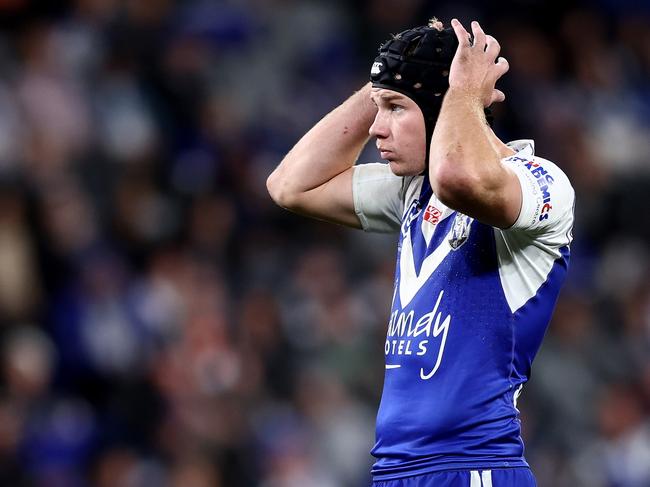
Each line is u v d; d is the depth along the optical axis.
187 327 34.22
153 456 31.52
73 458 30.89
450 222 13.38
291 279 37.91
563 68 52.81
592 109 51.66
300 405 34.47
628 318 42.72
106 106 39.62
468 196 12.26
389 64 13.18
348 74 47.56
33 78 38.25
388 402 13.45
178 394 32.75
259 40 46.16
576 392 38.16
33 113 37.41
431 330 13.17
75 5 42.31
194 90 42.22
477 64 12.86
